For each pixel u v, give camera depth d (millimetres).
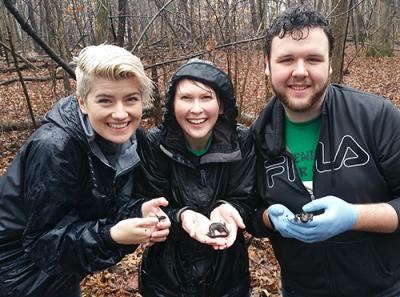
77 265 818
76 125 818
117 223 815
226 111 949
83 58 813
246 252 1053
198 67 902
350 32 10086
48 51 1911
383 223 796
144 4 4887
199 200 962
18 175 844
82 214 891
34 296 909
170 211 963
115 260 833
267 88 2488
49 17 3082
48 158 790
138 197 1012
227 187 985
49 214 797
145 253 1027
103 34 3166
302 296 963
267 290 1691
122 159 908
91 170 842
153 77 2832
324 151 860
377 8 8398
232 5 2574
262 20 2594
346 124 848
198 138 936
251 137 970
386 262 882
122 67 784
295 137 900
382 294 891
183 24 2934
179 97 912
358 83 6324
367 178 836
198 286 992
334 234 780
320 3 2871
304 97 822
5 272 890
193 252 987
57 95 3469
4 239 868
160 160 976
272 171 921
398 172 821
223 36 2451
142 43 3002
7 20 2828
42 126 847
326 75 820
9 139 3570
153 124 3250
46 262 819
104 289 1699
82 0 3354
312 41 799
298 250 915
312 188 880
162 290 1013
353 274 878
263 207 981
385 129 825
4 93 4969
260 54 3793
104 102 810
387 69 7230
